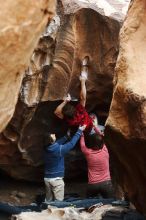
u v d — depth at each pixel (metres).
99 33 8.71
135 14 4.77
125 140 4.65
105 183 8.57
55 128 9.09
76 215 6.27
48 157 8.66
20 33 3.01
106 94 9.20
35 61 8.14
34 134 8.99
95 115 9.43
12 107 3.32
